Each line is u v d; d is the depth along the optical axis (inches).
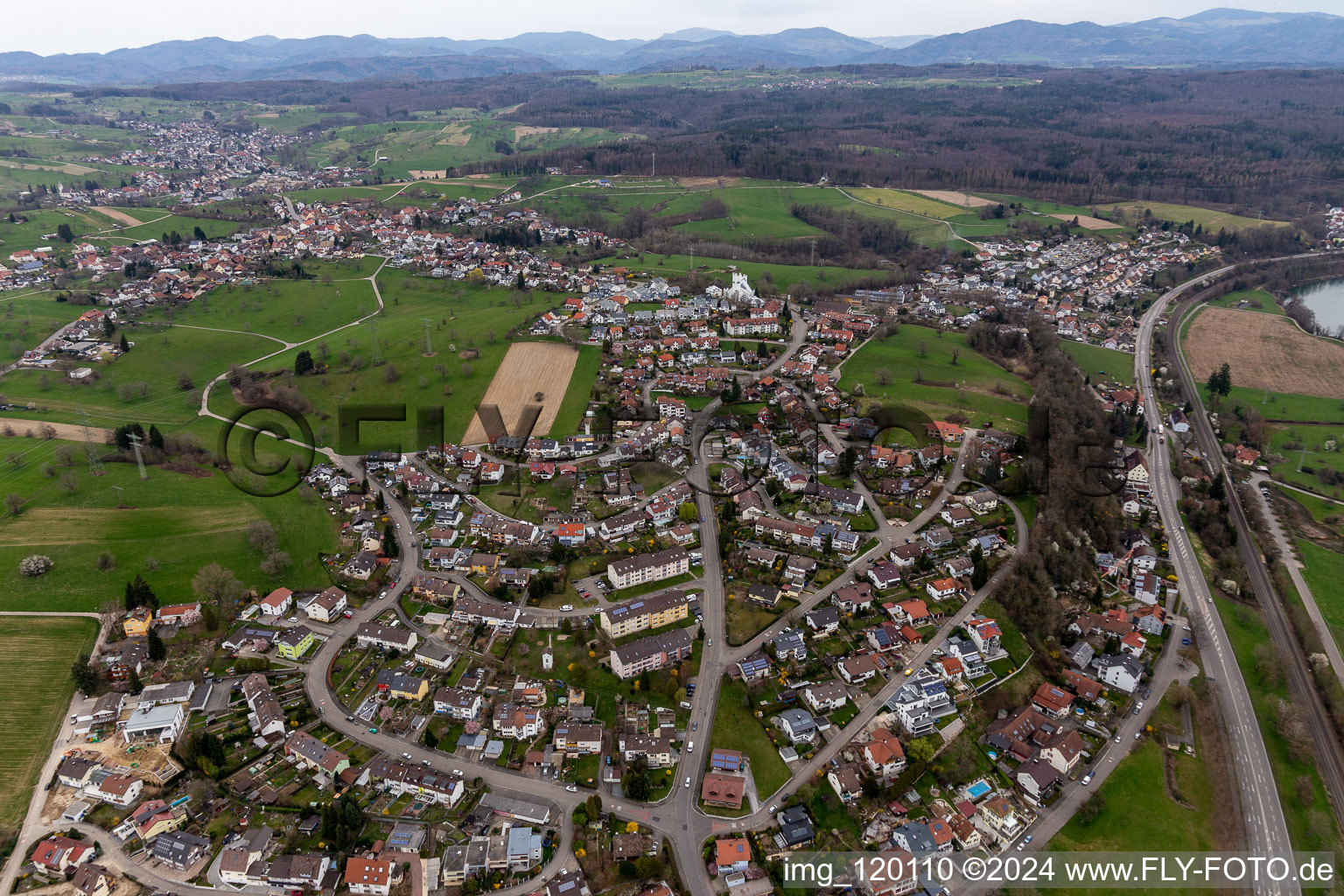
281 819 4682.6
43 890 4242.1
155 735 5201.8
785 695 5684.1
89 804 4736.7
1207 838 4793.3
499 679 5782.5
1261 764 5398.6
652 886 4318.4
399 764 5036.9
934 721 5536.4
